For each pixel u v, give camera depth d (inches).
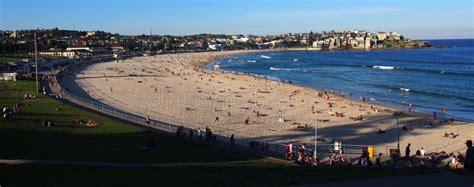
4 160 1193.4
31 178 987.9
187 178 1015.0
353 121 2741.1
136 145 1704.0
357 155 1877.5
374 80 5428.2
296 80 5457.7
